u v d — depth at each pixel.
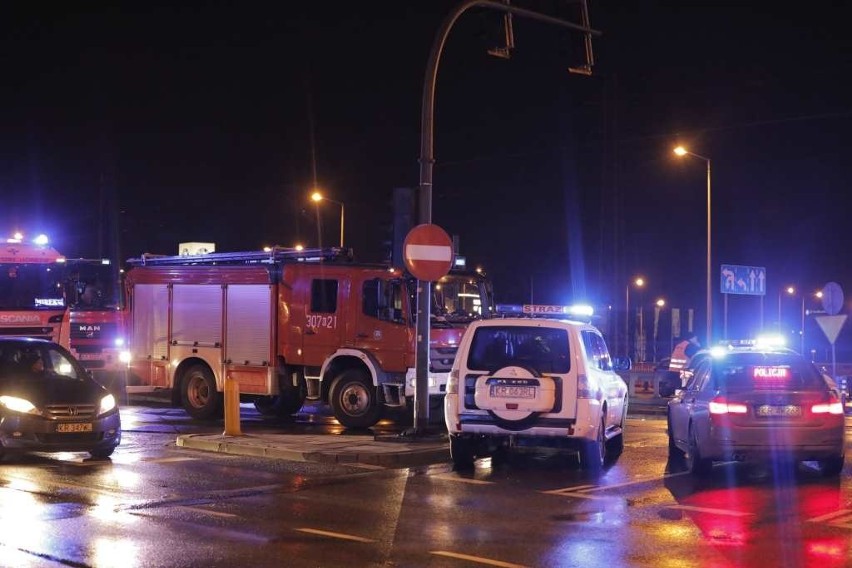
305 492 11.66
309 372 19.67
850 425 21.56
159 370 21.56
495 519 10.14
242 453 15.02
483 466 14.14
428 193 16.14
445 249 15.89
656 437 18.66
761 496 11.70
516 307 20.94
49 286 21.45
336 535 9.26
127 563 8.09
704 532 9.56
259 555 8.41
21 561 8.13
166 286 21.55
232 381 16.34
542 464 14.43
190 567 7.99
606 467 14.17
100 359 25.64
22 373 14.70
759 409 12.75
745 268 37.66
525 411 13.34
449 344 18.69
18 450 13.55
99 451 14.27
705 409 12.99
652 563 8.27
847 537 9.36
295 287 19.73
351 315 19.05
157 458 14.51
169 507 10.60
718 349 15.02
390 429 19.09
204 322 20.91
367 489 11.93
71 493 11.43
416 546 8.82
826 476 13.21
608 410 14.45
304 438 16.02
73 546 8.69
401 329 18.56
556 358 13.52
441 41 15.98
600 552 8.66
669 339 59.78
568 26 16.12
